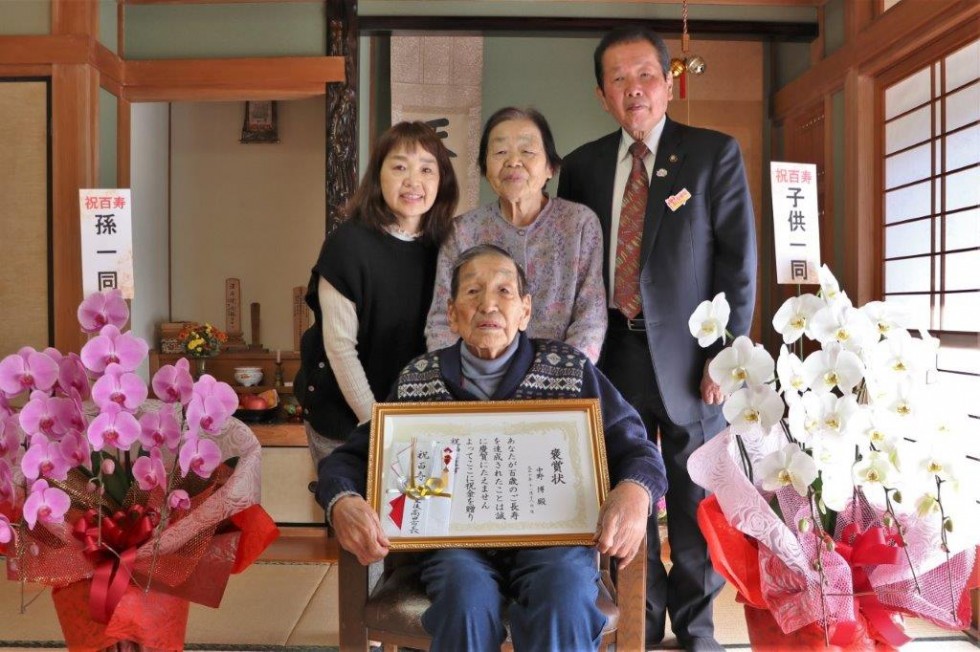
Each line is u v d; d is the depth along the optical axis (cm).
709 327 166
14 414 164
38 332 380
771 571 156
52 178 376
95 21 388
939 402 150
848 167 379
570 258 218
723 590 303
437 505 170
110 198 234
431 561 170
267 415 418
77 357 165
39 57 375
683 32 407
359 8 417
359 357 223
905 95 349
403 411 181
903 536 151
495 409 181
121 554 157
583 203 251
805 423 150
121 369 159
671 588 246
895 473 147
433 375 188
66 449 154
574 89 473
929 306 332
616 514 161
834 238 400
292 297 496
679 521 241
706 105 468
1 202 380
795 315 159
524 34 420
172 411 163
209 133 497
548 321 216
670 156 242
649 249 235
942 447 147
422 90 455
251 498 168
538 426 179
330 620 273
